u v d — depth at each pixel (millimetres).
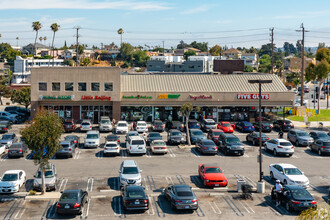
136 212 26766
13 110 76312
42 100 61906
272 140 46094
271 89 66500
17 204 28234
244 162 41562
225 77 69250
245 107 65375
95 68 62062
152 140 48281
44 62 189125
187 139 49250
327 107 90562
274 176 34750
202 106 64562
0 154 43750
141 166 39281
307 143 49562
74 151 44938
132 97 63031
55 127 29922
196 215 26312
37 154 29719
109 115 63906
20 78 152750
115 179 34812
